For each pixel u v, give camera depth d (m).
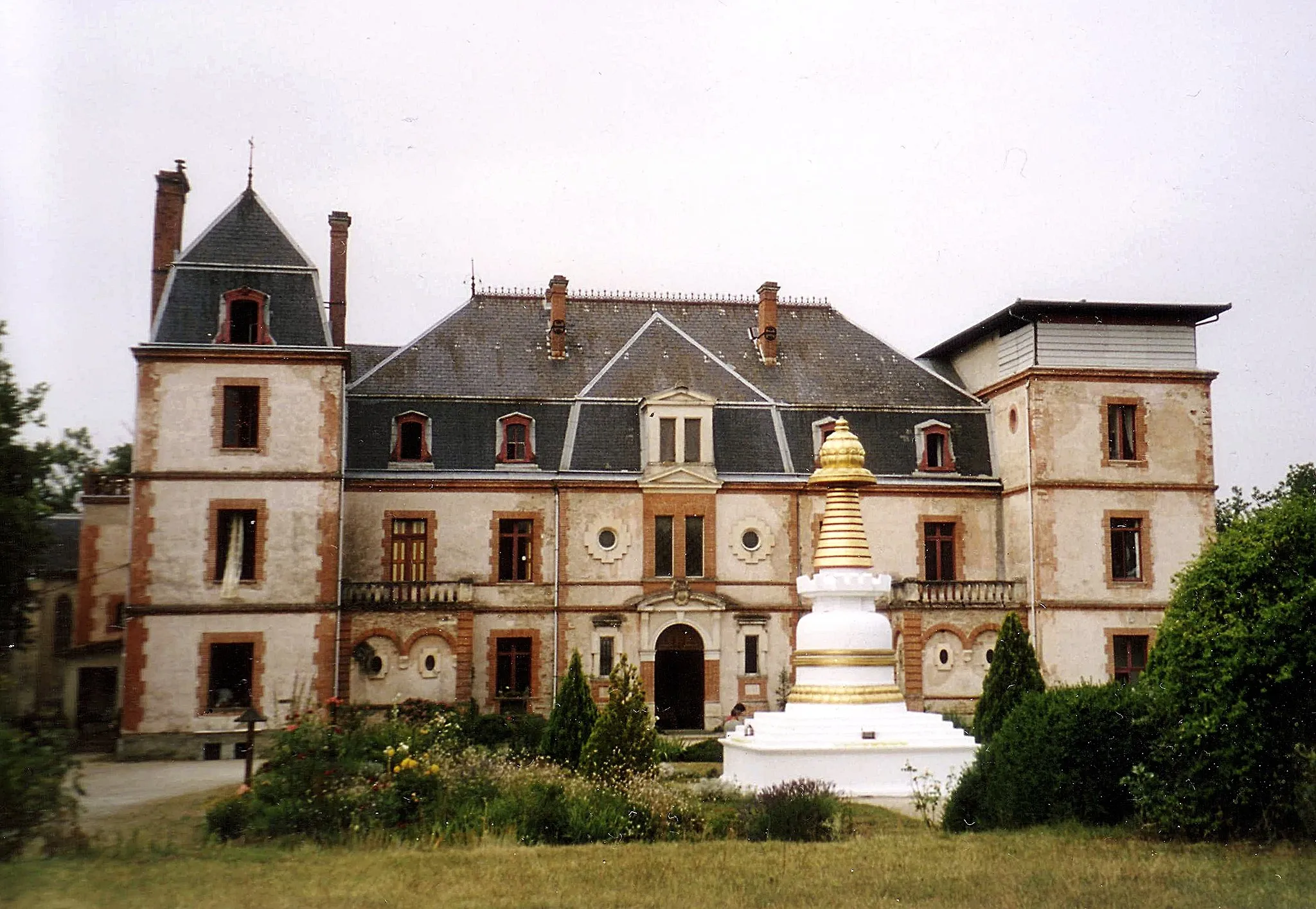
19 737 19.77
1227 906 15.73
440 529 46.09
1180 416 48.34
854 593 32.34
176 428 41.50
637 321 53.28
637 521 47.22
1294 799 19.62
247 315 43.03
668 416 47.75
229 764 38.16
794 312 54.59
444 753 25.88
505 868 18.47
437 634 43.75
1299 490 23.03
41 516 38.59
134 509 40.97
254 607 41.12
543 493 46.94
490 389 48.75
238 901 16.23
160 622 40.56
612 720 27.22
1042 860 18.64
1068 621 46.53
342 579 44.38
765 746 29.95
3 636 38.47
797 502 48.38
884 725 30.88
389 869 18.39
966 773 23.72
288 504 41.78
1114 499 47.47
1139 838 20.45
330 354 42.41
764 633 47.38
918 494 49.25
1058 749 21.91
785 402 50.28
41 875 17.75
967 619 47.22
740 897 16.48
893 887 17.02
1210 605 20.72
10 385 36.19
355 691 42.84
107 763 38.78
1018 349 49.56
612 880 17.58
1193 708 20.39
